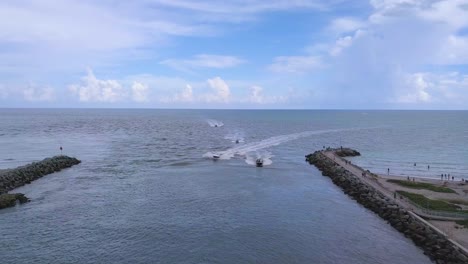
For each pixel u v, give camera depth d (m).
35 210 49.44
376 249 38.25
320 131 190.75
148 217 47.03
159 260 35.28
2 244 38.50
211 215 48.19
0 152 103.00
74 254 36.31
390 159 101.00
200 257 35.97
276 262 35.22
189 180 68.50
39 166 73.19
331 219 47.53
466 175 80.00
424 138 157.38
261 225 44.81
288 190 62.47
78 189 60.91
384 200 51.75
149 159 92.75
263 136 158.38
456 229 40.50
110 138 146.25
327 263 35.09
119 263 34.62
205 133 171.75
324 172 78.00
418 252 37.50
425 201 52.84
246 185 65.19
